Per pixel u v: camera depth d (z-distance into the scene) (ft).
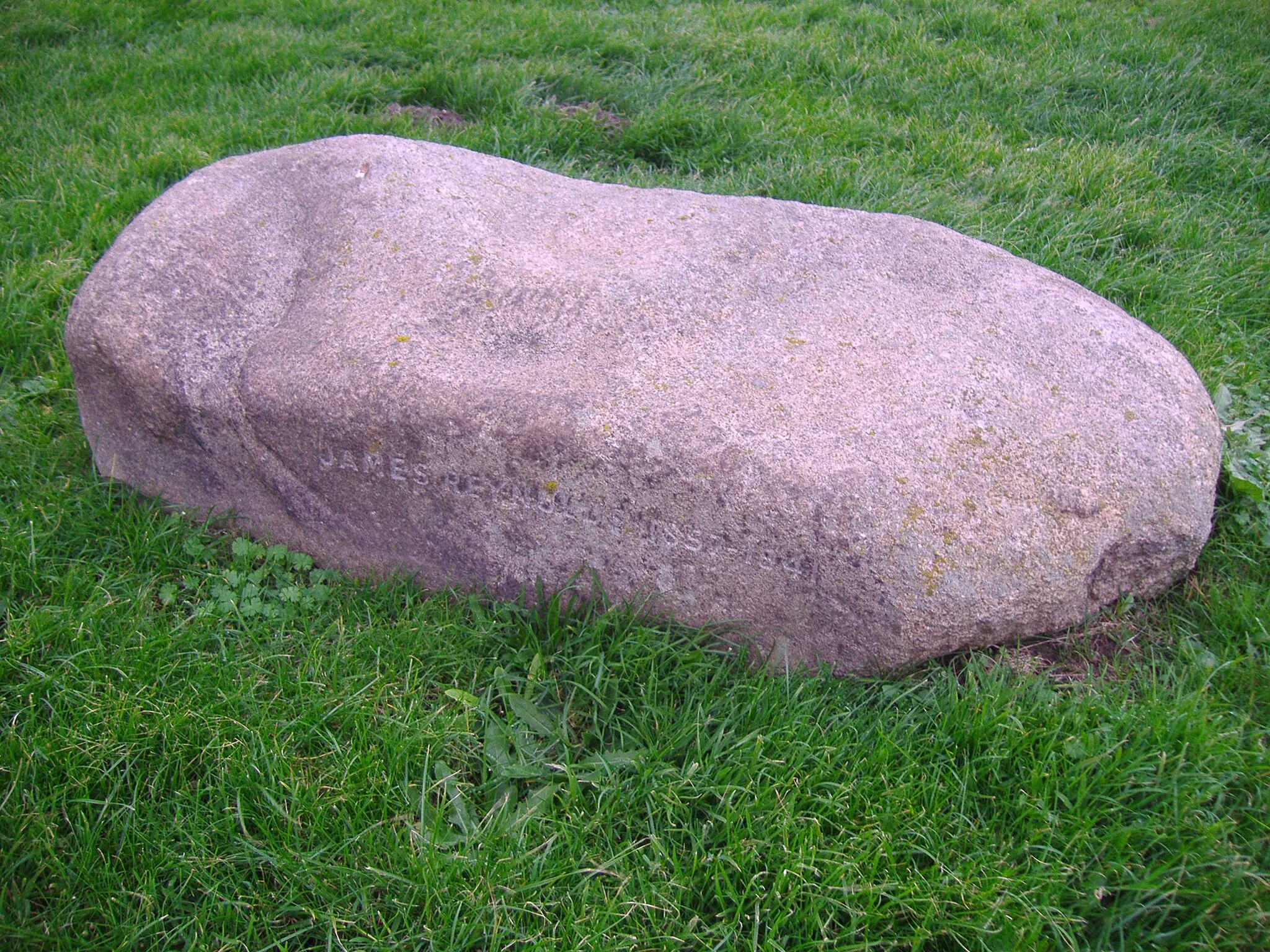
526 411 7.39
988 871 6.41
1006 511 7.14
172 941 6.21
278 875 6.50
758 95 15.99
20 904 6.25
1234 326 11.44
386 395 7.59
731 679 7.68
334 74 16.48
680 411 7.29
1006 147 14.70
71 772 6.77
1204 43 17.29
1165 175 14.21
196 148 14.39
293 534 8.58
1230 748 6.95
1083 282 12.01
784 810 6.66
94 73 17.01
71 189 13.47
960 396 7.47
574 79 16.10
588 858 6.56
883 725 7.22
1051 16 18.34
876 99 16.05
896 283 8.46
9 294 11.45
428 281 8.16
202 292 8.33
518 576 8.01
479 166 9.53
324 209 8.81
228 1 19.86
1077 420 7.50
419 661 7.81
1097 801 6.80
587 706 7.63
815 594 7.21
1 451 9.64
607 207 9.35
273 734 7.09
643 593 7.70
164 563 8.55
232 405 8.05
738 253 8.66
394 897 6.36
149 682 7.47
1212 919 6.23
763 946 6.12
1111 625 8.07
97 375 8.36
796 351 7.78
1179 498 7.58
